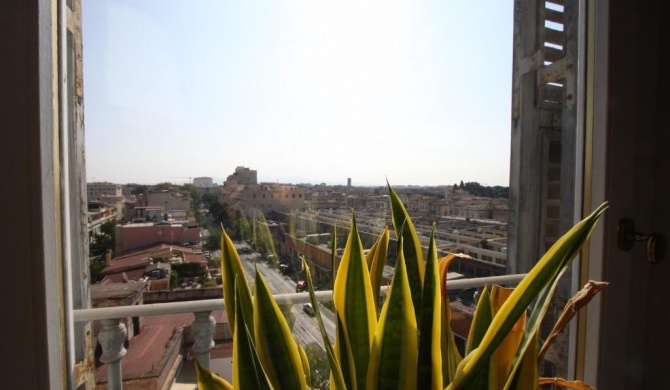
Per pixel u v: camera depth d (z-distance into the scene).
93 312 0.86
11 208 0.49
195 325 1.05
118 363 0.99
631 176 0.80
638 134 0.81
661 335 0.82
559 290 1.03
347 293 0.51
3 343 0.49
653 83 0.82
